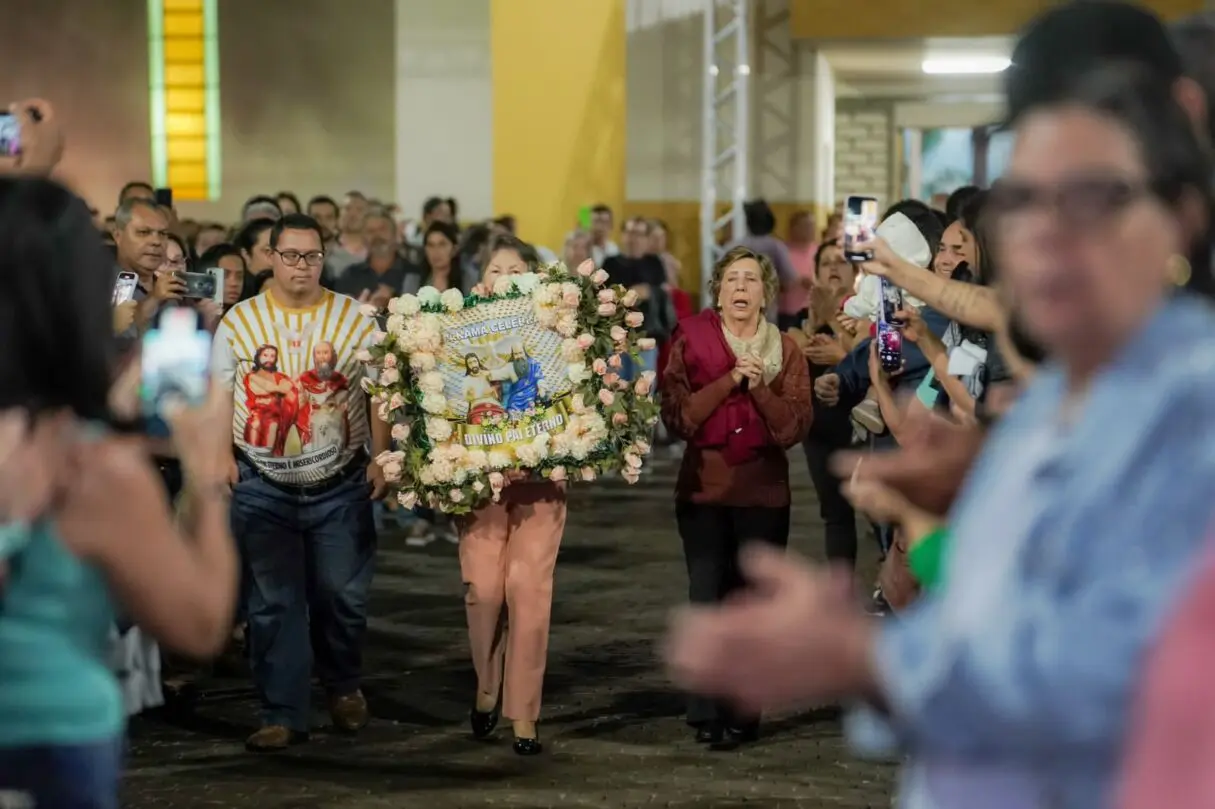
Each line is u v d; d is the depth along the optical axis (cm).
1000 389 344
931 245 930
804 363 876
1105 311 234
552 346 838
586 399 834
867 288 862
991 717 227
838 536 1045
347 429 867
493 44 2448
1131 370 231
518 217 2484
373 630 1127
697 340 866
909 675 234
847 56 2555
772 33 2478
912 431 327
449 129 2452
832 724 895
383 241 1644
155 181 2445
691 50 2486
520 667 837
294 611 861
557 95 2475
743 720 851
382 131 2459
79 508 338
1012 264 240
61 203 348
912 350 868
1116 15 276
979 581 236
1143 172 235
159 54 2433
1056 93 260
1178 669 192
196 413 364
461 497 823
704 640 237
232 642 1042
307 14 2439
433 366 831
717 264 884
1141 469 223
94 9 2425
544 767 816
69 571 338
